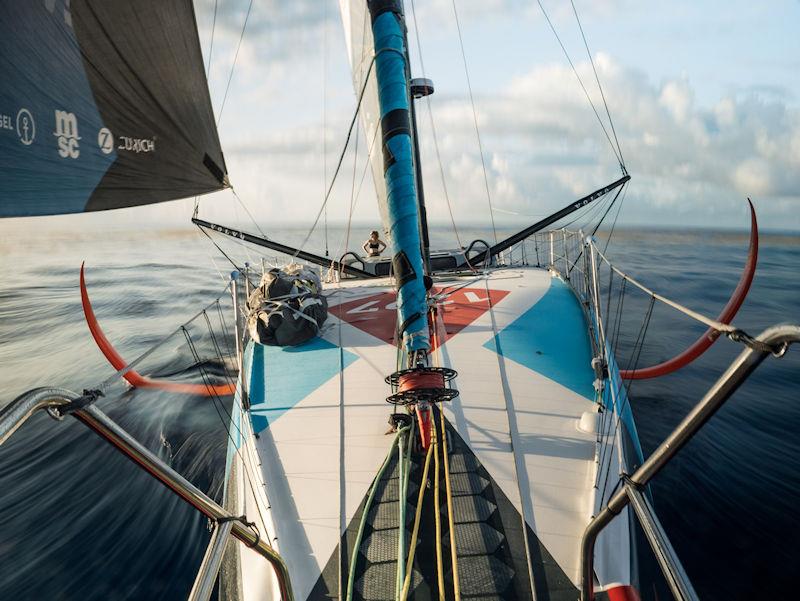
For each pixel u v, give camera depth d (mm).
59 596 5016
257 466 4430
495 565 3545
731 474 6562
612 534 3713
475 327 6207
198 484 6629
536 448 4445
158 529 5859
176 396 9195
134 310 17391
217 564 2010
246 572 3729
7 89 3045
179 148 4305
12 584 5188
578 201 8469
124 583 5133
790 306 17062
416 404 4223
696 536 5492
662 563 1775
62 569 5344
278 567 2830
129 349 12961
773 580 4926
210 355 11398
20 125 3141
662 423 7973
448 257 8977
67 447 7676
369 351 5918
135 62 3793
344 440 4660
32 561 5484
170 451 7398
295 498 4145
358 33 8438
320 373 5594
